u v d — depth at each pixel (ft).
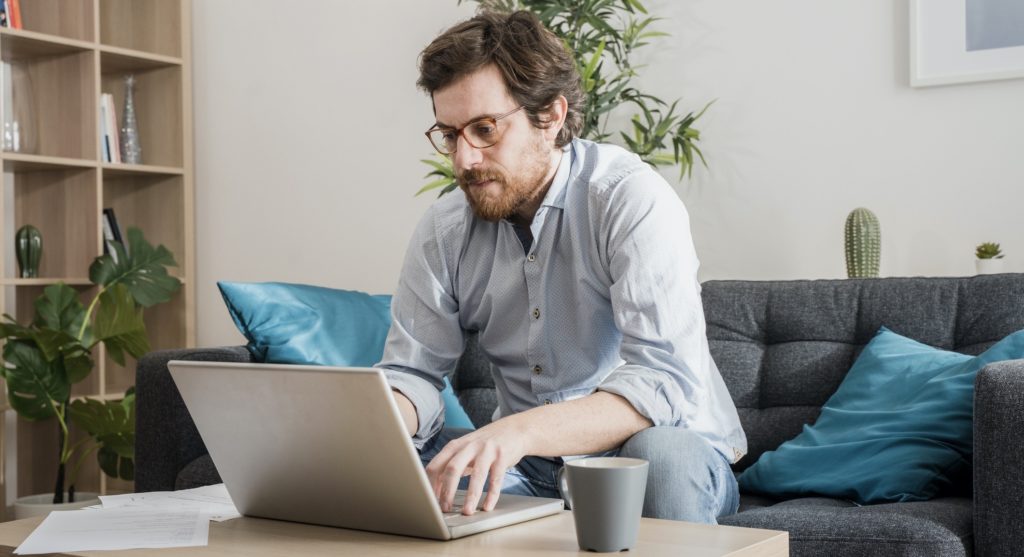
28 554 3.52
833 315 7.26
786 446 6.61
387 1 10.98
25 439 11.69
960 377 6.17
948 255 8.21
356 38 11.20
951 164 8.18
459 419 7.36
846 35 8.55
